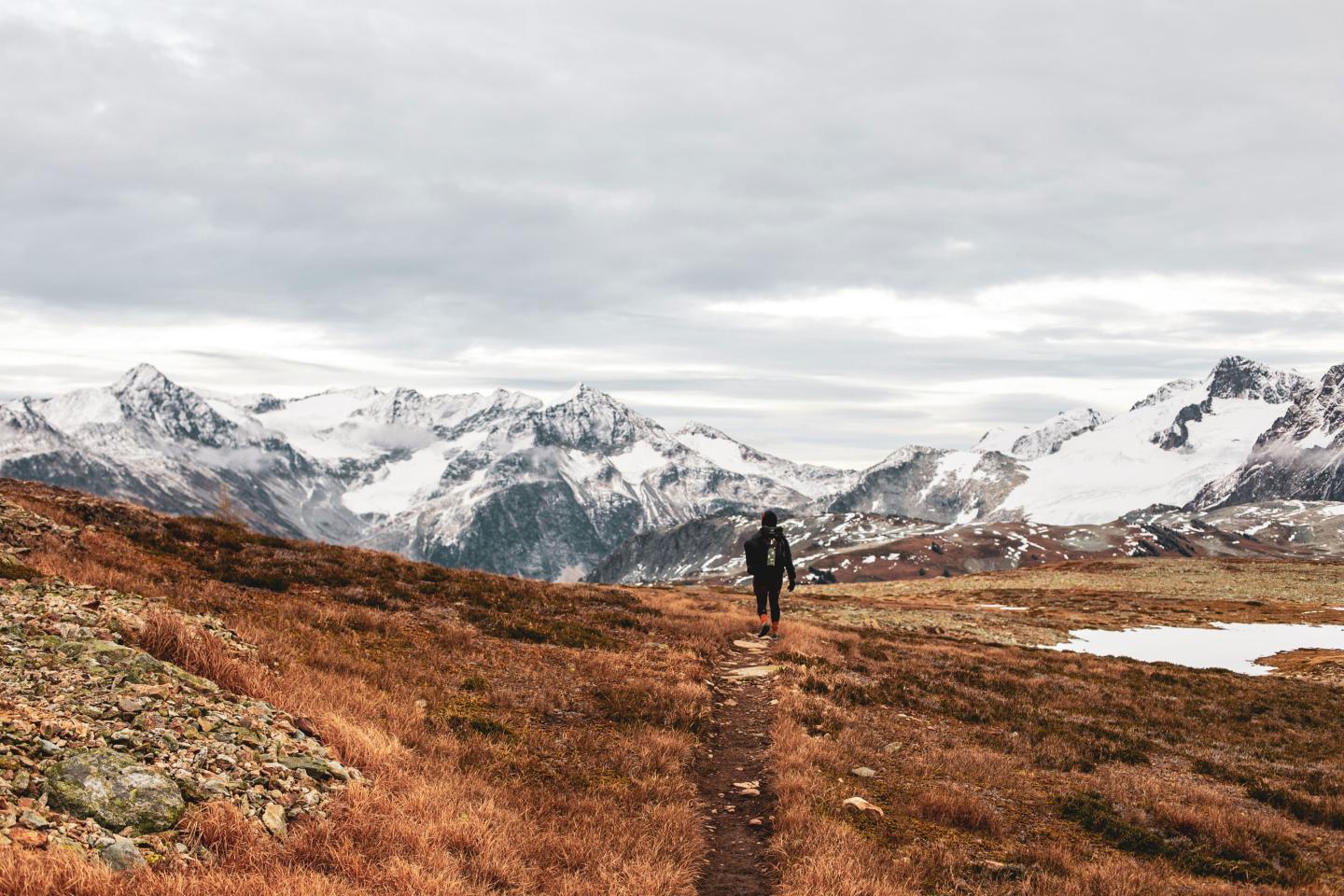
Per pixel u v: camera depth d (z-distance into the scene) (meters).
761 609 25.78
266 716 11.48
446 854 9.47
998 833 12.86
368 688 15.14
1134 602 81.62
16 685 10.01
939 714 21.64
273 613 19.39
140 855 7.65
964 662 31.28
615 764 14.11
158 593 18.38
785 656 25.58
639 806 12.51
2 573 16.03
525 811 11.52
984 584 106.62
